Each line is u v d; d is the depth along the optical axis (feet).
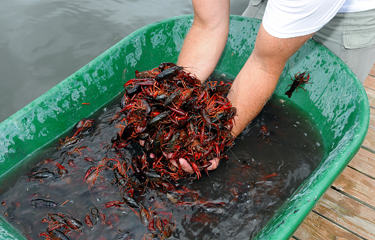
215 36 8.74
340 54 8.68
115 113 9.09
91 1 18.57
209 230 6.29
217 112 7.52
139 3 18.71
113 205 6.61
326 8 5.61
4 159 6.98
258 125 8.86
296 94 9.70
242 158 7.84
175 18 10.32
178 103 7.31
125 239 6.05
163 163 7.52
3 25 16.20
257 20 9.93
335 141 7.84
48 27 16.38
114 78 9.35
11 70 13.83
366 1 7.41
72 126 8.50
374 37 8.03
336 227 7.68
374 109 11.03
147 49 10.08
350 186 8.62
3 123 6.82
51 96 7.66
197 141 7.16
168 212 6.56
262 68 6.96
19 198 6.73
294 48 6.25
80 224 6.26
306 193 5.70
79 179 7.15
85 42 15.61
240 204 6.79
